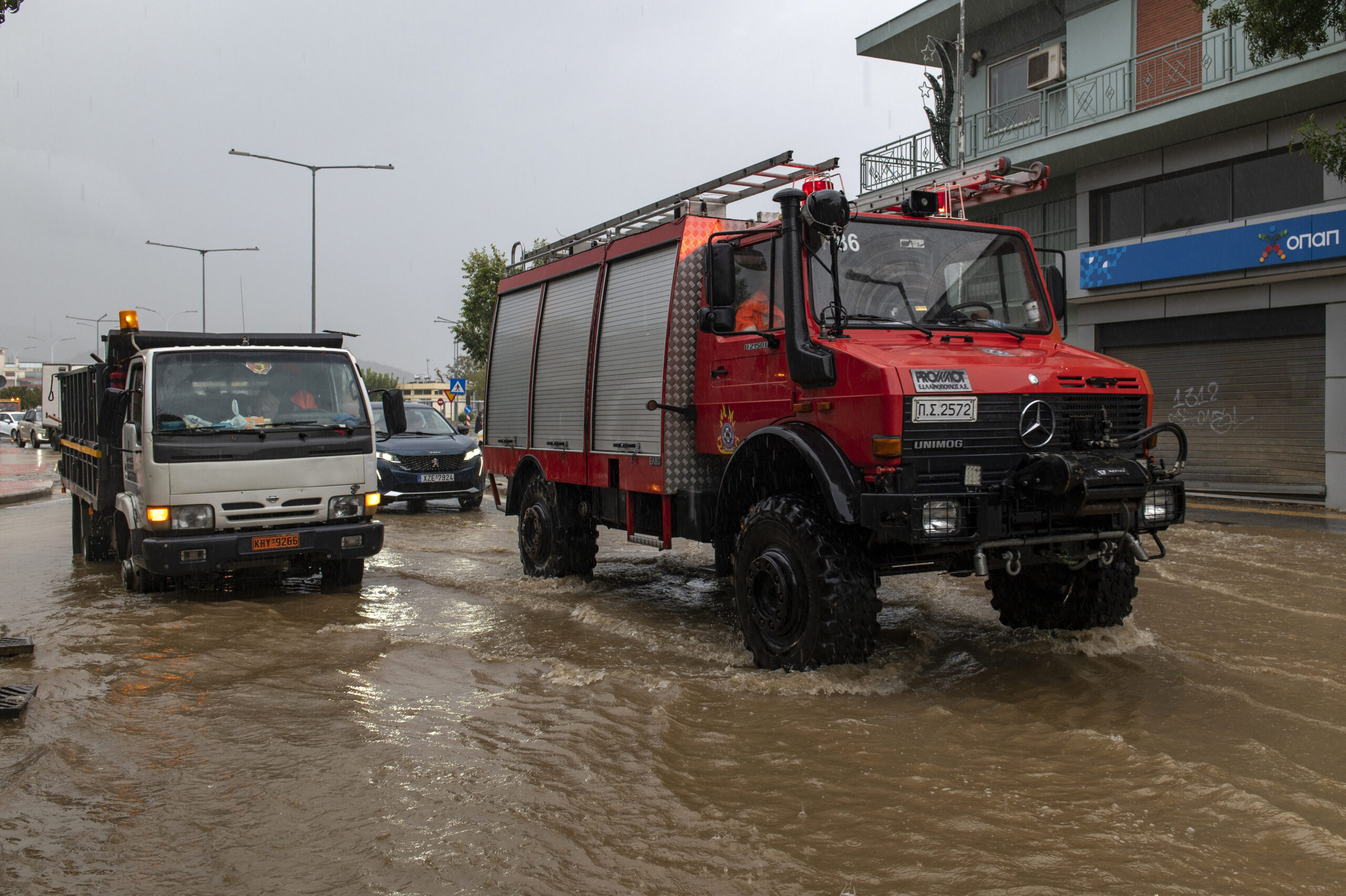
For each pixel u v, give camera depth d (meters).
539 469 8.96
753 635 5.59
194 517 7.57
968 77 21.00
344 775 3.94
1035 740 4.23
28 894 2.97
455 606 7.79
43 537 12.92
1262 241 14.77
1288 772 3.80
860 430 5.01
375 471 8.37
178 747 4.34
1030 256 6.41
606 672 5.55
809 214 5.37
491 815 3.50
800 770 3.92
